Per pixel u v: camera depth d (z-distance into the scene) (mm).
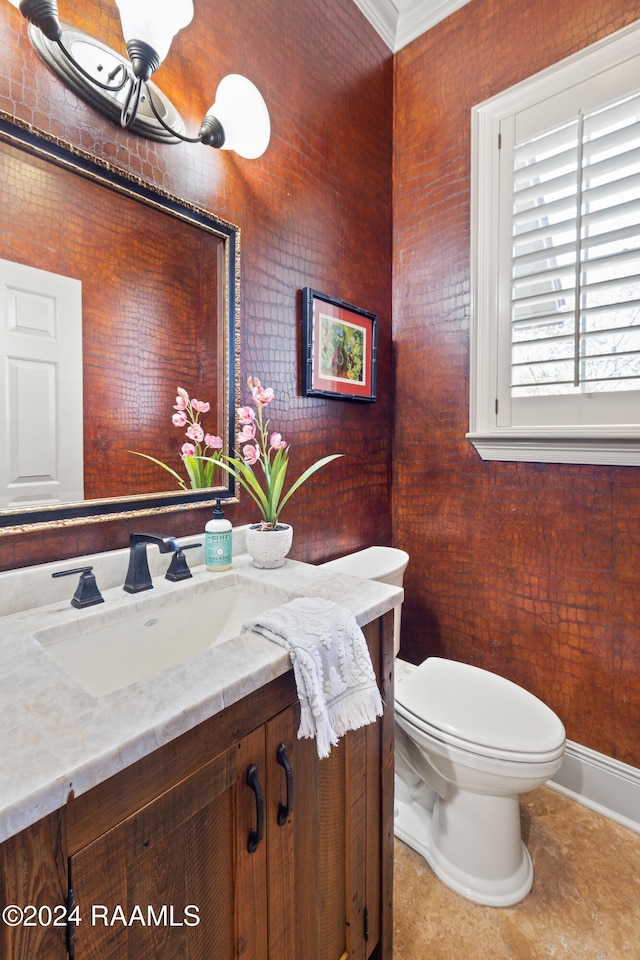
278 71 1387
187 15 880
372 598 933
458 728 1168
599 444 1426
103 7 958
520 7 1553
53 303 906
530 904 1185
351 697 780
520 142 1561
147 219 1055
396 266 1951
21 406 869
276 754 706
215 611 1050
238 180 1263
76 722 515
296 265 1466
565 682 1571
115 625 867
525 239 1565
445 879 1242
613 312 1404
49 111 879
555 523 1570
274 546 1125
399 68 1904
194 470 1177
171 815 557
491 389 1672
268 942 700
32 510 881
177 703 556
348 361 1696
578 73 1430
